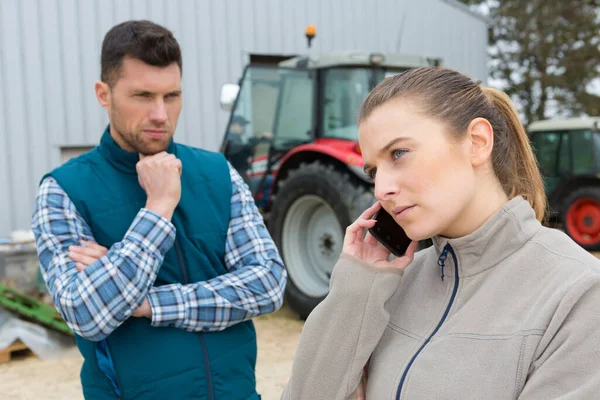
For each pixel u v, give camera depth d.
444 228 1.10
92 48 7.03
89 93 7.01
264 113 5.58
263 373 3.83
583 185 7.70
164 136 1.71
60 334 4.41
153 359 1.62
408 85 1.12
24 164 6.67
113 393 1.63
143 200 1.73
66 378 3.82
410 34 9.80
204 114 7.88
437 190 1.07
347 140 4.94
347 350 1.22
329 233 4.82
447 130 1.08
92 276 1.54
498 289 1.09
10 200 6.59
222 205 1.84
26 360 4.18
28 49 6.68
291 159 5.04
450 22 10.34
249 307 1.73
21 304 4.25
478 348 1.05
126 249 1.57
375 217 1.30
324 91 5.09
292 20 8.59
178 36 7.70
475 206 1.12
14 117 6.62
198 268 1.75
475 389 1.03
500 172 1.14
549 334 0.98
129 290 1.54
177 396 1.62
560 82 17.80
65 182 1.69
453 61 10.40
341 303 1.23
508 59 19.28
